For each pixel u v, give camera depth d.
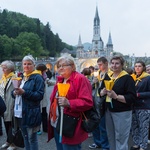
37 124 4.86
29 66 5.08
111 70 5.30
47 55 133.00
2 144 6.80
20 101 5.19
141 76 6.18
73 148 3.74
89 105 3.62
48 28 150.38
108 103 4.93
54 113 4.00
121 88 4.80
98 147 6.57
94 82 6.28
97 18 145.75
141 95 6.04
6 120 6.21
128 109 4.84
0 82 6.45
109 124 5.05
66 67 3.83
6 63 6.42
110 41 151.75
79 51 143.00
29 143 5.10
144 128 6.18
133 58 103.00
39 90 4.84
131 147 6.52
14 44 109.25
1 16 131.00
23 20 145.25
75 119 3.66
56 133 4.08
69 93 3.68
